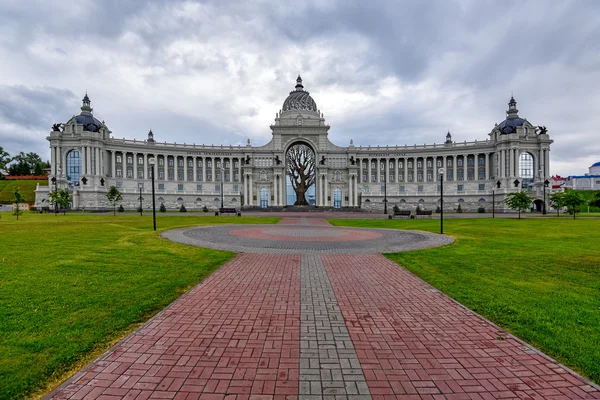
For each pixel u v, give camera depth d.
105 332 6.78
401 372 5.53
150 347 6.23
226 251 16.78
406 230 29.84
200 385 5.08
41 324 7.03
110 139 94.62
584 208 91.75
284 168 102.81
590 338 6.68
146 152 98.81
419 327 7.35
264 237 23.23
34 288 9.59
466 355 6.11
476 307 8.56
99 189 88.50
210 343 6.45
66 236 21.67
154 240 20.08
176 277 11.28
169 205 98.81
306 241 21.20
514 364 5.79
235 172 107.19
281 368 5.59
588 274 11.95
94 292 9.35
